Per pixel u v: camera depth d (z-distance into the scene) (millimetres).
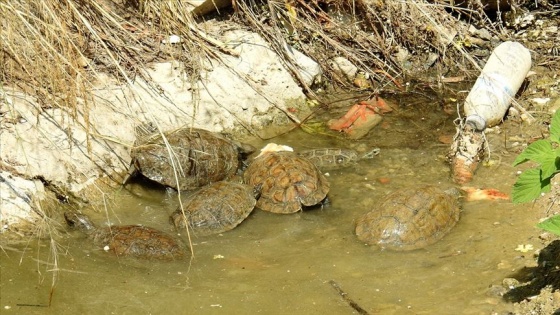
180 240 5922
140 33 7656
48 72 6277
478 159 6934
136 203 6469
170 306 5215
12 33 6270
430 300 5180
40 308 5188
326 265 5641
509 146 7145
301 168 6512
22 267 5609
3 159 6289
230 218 6145
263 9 8328
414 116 7754
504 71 7527
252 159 7105
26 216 6098
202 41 7703
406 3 8414
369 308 5129
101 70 7156
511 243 5707
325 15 8477
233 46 7820
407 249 5754
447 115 7762
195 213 6133
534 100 7844
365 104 7883
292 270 5598
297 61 8023
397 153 7133
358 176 6801
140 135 6922
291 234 6074
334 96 8094
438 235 5863
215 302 5242
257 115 7582
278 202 6324
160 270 5602
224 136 7176
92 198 6430
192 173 6617
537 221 5934
